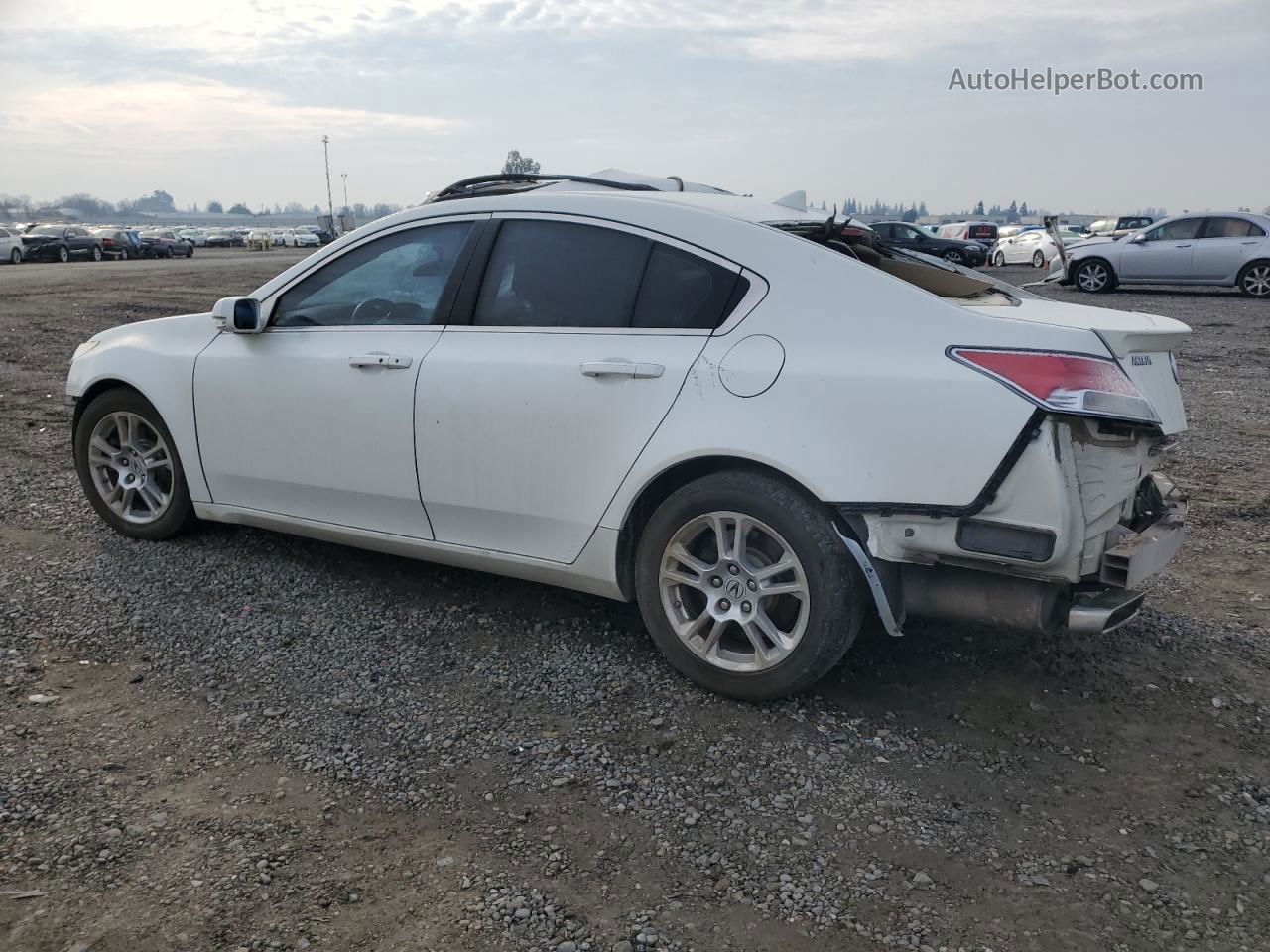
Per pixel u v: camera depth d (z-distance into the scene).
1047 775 3.13
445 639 4.02
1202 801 3.01
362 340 4.17
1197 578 4.82
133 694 3.52
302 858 2.67
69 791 2.92
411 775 3.06
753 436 3.27
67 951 2.30
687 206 3.66
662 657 3.88
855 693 3.61
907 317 3.18
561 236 3.81
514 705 3.50
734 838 2.78
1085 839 2.82
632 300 3.61
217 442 4.60
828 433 3.17
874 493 3.11
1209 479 6.59
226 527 5.25
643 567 3.62
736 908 2.51
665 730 3.34
